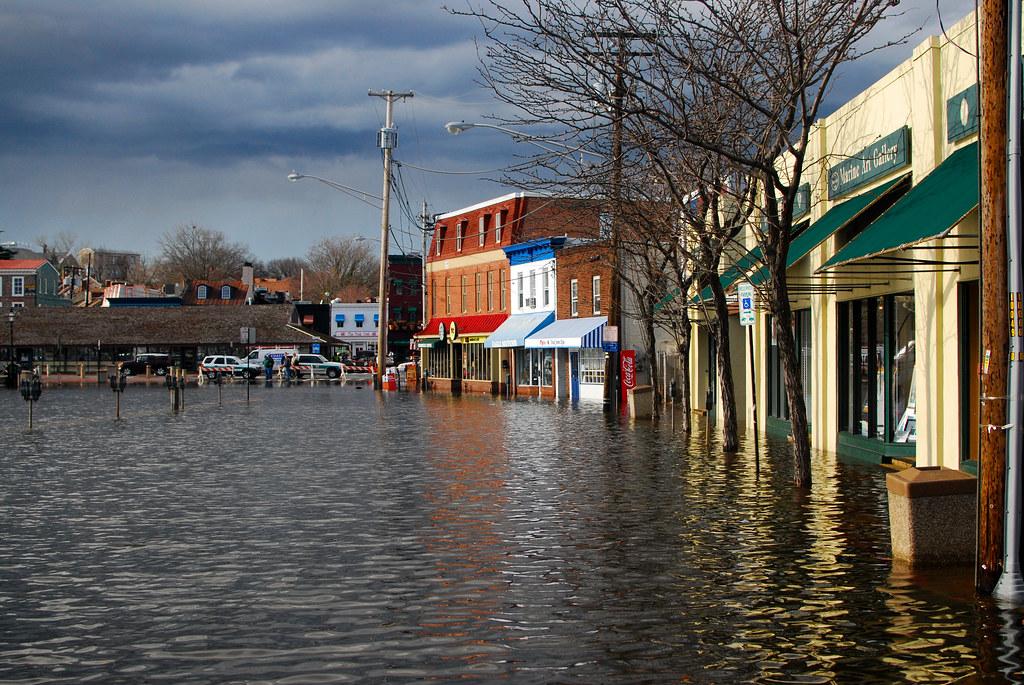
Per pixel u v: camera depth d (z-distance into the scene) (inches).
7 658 335.3
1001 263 386.0
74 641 355.3
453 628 368.5
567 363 2564.0
